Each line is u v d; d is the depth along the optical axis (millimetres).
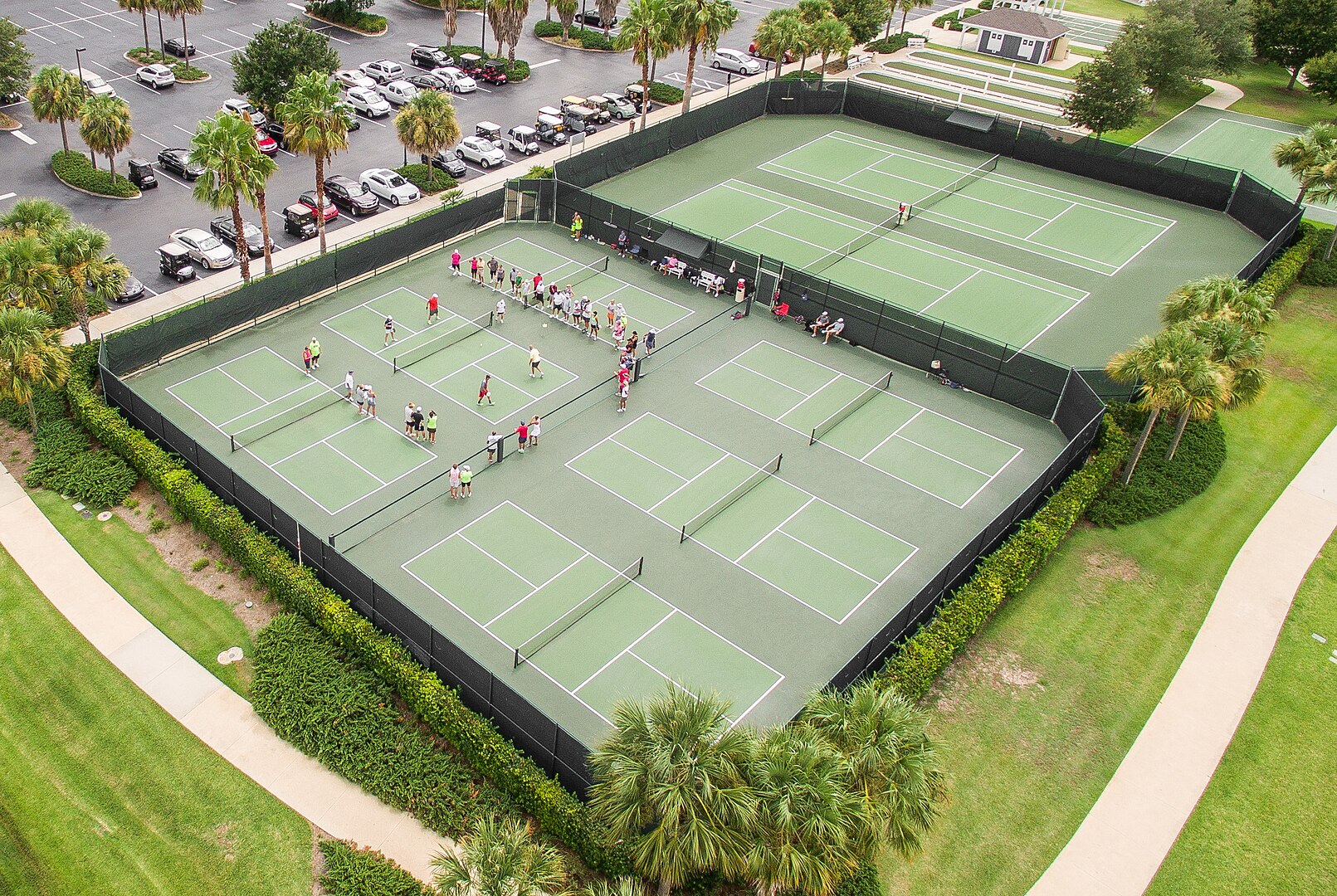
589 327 50688
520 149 69688
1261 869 28047
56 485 39219
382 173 62531
